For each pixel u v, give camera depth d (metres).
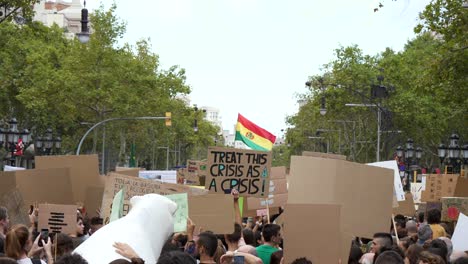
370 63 74.38
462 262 10.44
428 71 31.44
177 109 89.81
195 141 135.88
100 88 64.94
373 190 14.66
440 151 45.44
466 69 30.75
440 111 70.88
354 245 13.70
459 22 28.98
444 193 23.31
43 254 13.02
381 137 76.62
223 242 15.21
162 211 10.25
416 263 11.13
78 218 15.20
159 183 13.95
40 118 68.06
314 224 12.91
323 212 12.91
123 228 9.60
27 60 64.31
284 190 18.31
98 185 17.88
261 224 17.55
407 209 21.89
